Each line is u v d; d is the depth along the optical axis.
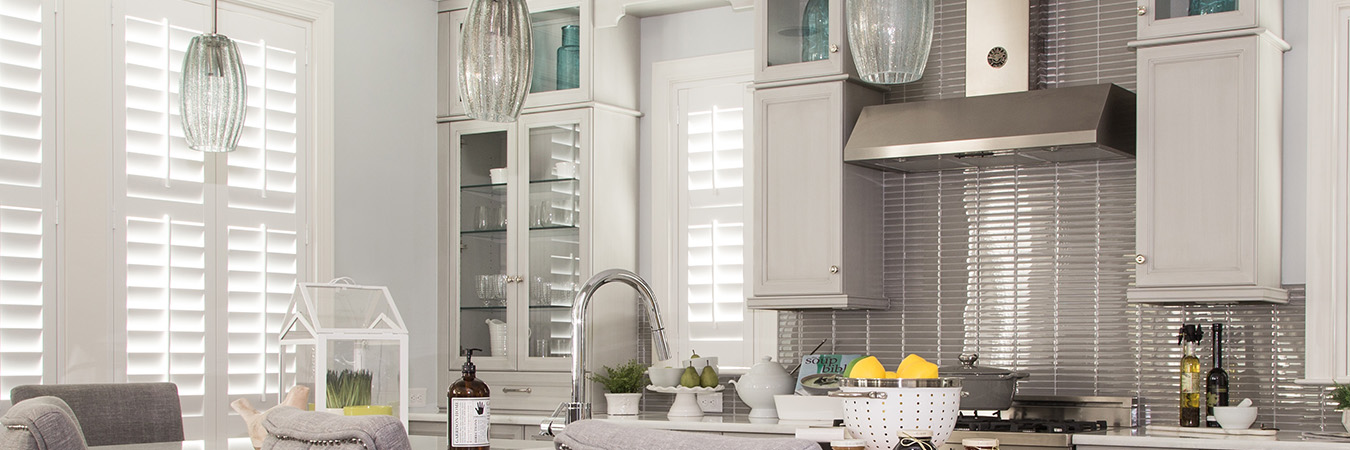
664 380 4.62
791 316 4.63
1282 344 3.76
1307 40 3.79
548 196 4.95
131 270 4.14
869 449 2.03
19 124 3.87
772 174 4.27
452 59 5.24
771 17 4.32
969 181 4.31
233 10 4.47
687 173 4.95
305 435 1.57
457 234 5.18
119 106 4.13
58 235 3.94
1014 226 4.22
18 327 3.82
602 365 4.83
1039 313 4.16
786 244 4.23
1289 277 3.77
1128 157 4.00
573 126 4.90
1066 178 4.14
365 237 4.88
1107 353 4.03
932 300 4.35
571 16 4.97
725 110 4.87
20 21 3.88
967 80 4.09
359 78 4.90
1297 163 3.78
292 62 4.66
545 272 4.94
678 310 4.92
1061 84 4.15
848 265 4.15
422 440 2.55
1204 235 3.58
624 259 4.96
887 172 4.46
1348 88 3.75
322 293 3.48
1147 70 3.70
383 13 5.03
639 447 1.25
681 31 5.00
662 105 5.02
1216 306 3.87
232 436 4.37
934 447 1.88
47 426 1.83
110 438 3.27
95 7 4.08
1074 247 4.11
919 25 2.44
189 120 2.82
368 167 4.91
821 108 4.19
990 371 3.79
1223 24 3.57
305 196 4.68
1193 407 3.62
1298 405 3.72
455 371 5.14
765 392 4.30
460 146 5.21
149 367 4.16
